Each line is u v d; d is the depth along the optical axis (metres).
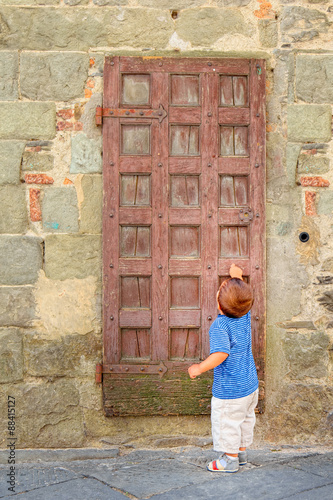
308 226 3.56
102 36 3.48
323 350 3.54
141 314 3.44
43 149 3.46
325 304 3.55
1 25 3.45
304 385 3.53
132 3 3.49
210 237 3.46
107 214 3.43
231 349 2.96
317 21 3.57
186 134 3.49
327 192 3.56
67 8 3.47
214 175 3.47
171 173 3.46
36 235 3.45
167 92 3.46
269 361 3.52
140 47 3.49
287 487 2.80
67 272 3.45
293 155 3.54
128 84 3.48
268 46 3.55
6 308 3.42
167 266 3.45
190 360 3.46
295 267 3.54
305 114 3.56
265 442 3.52
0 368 3.41
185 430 3.50
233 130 3.51
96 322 3.46
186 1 3.51
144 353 3.46
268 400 3.52
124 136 3.47
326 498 2.65
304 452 3.43
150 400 3.44
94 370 3.46
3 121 3.44
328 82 3.57
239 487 2.81
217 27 3.52
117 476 3.02
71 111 3.47
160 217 3.45
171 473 3.05
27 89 3.45
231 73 3.48
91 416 3.46
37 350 3.44
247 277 3.49
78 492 2.78
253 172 3.48
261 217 3.48
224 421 2.96
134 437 3.48
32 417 3.43
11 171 3.44
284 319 3.54
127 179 3.47
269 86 3.55
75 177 3.46
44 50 3.46
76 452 3.39
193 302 3.48
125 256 3.45
